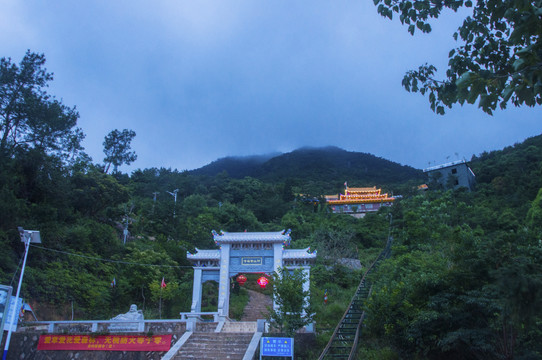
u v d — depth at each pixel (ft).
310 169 547.49
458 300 56.70
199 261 93.61
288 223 214.69
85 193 153.38
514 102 28.48
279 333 69.00
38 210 118.01
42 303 93.30
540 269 35.96
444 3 34.04
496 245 54.85
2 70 130.21
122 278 118.93
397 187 359.05
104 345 70.33
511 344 49.78
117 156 265.75
